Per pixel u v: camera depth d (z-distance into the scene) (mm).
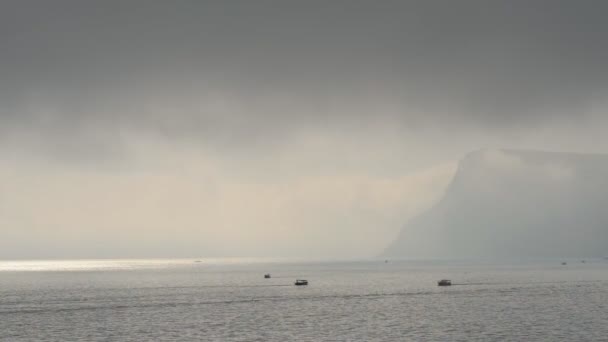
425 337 72375
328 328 79500
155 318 90062
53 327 82000
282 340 71312
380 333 75375
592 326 78938
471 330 76875
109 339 72938
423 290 138625
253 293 134125
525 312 93625
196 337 73688
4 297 127250
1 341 72250
